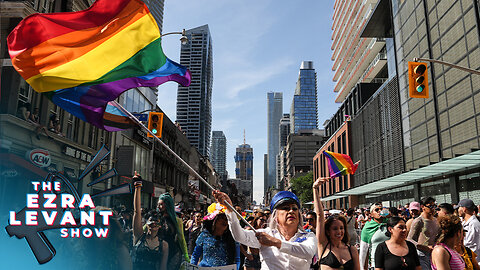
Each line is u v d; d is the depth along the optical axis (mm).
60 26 3941
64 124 22359
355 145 54062
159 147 42344
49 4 21438
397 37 37719
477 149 19734
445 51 27766
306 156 137500
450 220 4516
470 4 24188
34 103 19594
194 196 63438
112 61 4062
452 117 26672
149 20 4266
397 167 37219
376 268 5113
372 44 62125
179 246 4738
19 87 18125
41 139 19516
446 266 4438
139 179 4742
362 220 14969
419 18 32188
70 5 23281
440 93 28500
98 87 4008
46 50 3871
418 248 6637
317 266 4730
